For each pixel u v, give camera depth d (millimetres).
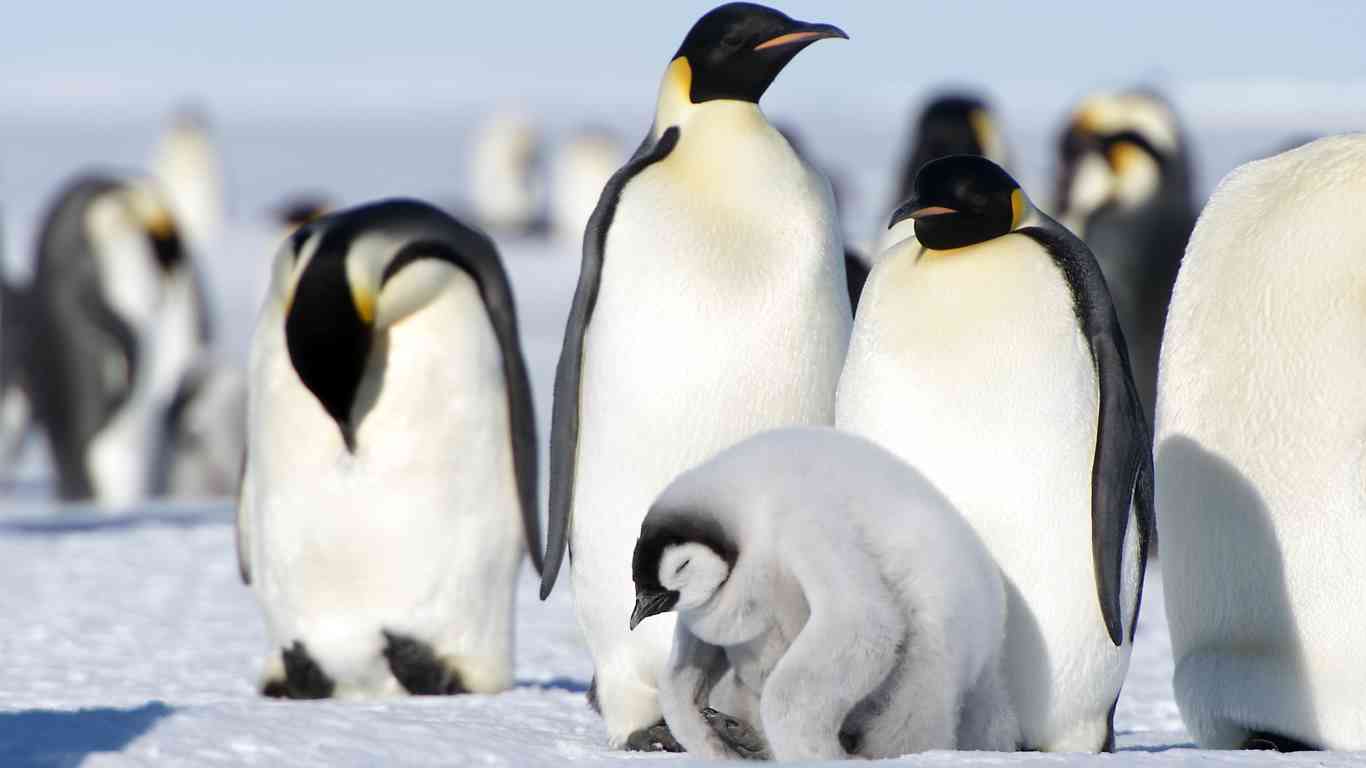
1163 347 13195
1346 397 12078
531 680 17766
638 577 11312
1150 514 12594
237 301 62531
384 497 16062
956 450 11883
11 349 45625
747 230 13094
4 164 133875
